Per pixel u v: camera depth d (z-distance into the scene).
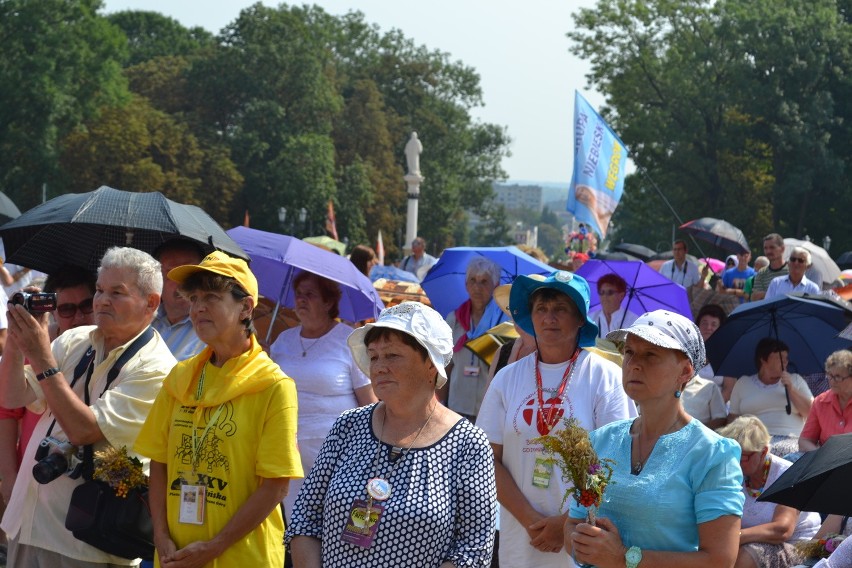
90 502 4.53
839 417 7.73
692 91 54.69
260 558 4.34
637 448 3.97
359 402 6.55
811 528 6.25
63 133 63.12
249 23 71.50
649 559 3.69
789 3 55.75
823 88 55.69
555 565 4.92
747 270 20.98
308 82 71.56
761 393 8.52
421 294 12.97
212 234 6.25
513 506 4.97
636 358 3.89
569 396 5.02
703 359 3.95
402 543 3.69
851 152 55.75
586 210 14.56
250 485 4.30
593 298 9.97
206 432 4.28
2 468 5.04
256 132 69.12
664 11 54.00
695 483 3.80
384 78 80.69
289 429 4.31
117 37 63.59
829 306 8.50
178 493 4.30
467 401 7.81
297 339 6.66
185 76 74.00
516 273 9.78
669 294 9.62
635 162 57.25
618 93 55.88
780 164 56.38
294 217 68.12
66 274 5.80
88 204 6.16
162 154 65.81
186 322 6.02
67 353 4.95
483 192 84.44
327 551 3.78
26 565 4.78
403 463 3.79
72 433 4.59
